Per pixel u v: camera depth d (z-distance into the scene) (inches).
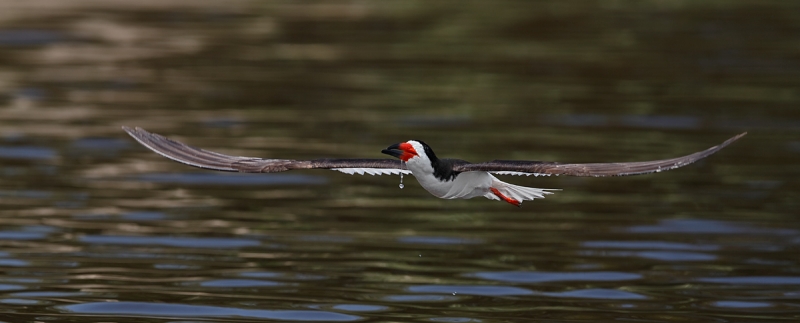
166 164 733.9
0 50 1088.2
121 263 530.3
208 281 505.7
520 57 1093.8
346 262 537.6
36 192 651.5
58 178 684.1
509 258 549.0
